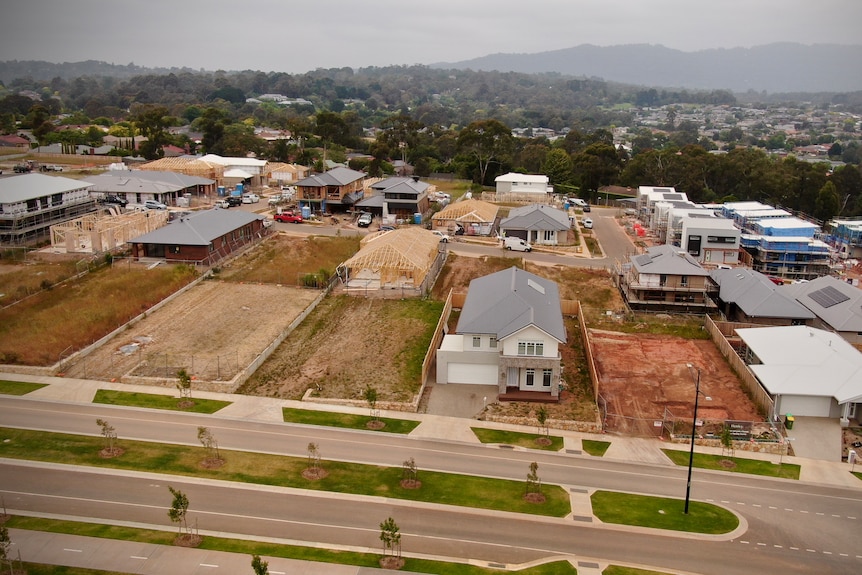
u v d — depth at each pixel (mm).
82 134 186500
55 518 35875
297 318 65500
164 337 60188
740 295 69875
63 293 67812
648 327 68688
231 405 49375
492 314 55781
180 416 47344
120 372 53031
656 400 53250
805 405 51188
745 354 60875
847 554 36219
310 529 36156
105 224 85688
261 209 111875
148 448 43094
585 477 42719
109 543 34062
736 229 89062
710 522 38531
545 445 46375
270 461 42500
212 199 117750
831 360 53719
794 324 66438
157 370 53500
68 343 56500
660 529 37656
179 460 41969
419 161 161125
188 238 78875
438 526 37031
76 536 34469
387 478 41406
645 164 153875
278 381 53625
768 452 46969
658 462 44969
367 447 44906
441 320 63062
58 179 96875
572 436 47906
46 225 88812
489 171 156125
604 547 35906
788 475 44000
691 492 41594
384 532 33156
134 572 32125
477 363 54750
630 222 116562
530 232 98125
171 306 67938
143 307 65812
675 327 68875
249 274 78562
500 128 152125
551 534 36812
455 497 39781
